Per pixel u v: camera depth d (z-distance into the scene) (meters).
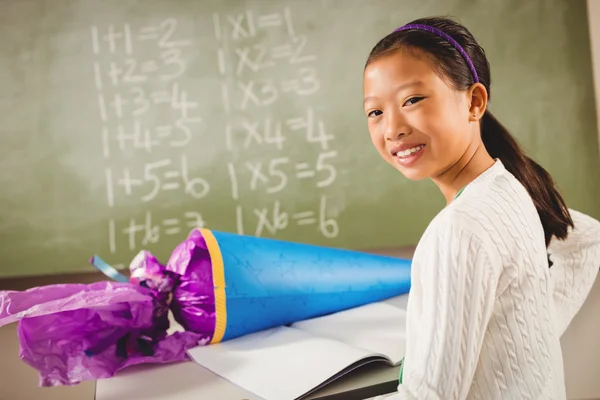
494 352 0.72
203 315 1.07
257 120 2.41
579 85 2.45
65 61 2.34
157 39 2.38
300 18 2.41
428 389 0.68
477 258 0.68
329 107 2.42
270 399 0.81
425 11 2.43
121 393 0.89
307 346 1.00
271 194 2.42
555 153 2.46
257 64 2.40
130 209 2.38
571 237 0.96
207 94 2.39
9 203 2.33
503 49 2.44
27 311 0.94
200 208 2.40
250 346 1.05
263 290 1.12
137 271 1.09
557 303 0.95
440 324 0.68
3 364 1.84
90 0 2.35
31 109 2.33
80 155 2.36
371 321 1.14
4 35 2.32
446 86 0.76
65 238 2.36
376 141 0.81
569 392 1.71
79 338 0.98
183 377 0.94
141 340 1.03
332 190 2.44
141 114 2.37
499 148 0.88
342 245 2.44
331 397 0.83
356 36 2.42
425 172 0.78
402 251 2.43
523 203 0.77
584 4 2.44
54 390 1.76
